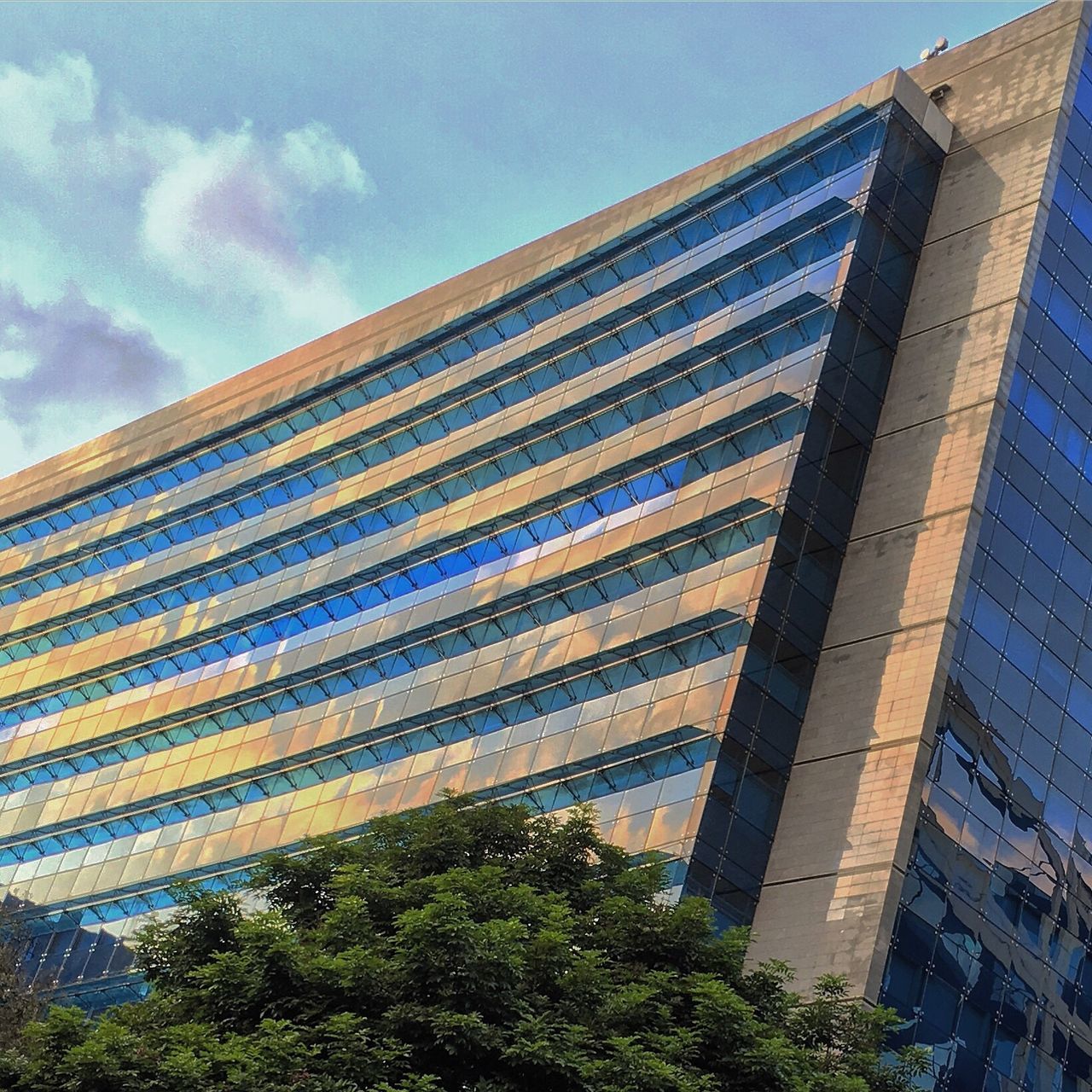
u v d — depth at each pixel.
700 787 60.84
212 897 42.00
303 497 93.81
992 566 64.06
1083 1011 63.12
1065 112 71.81
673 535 68.44
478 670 74.69
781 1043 38.78
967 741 61.38
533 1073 35.53
